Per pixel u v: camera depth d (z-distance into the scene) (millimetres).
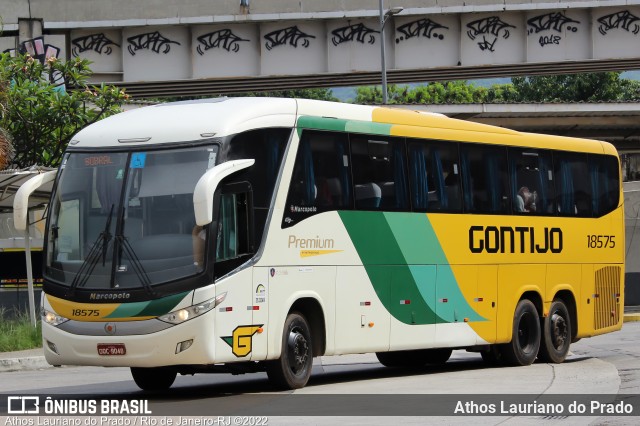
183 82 59062
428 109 79500
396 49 60031
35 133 42156
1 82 41094
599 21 61969
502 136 23984
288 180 18359
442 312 21906
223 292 17047
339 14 58125
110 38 57906
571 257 25766
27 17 56406
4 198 33594
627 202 51969
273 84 62969
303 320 18797
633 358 25938
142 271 16938
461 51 60656
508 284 23750
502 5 60219
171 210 17109
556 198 25422
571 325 25969
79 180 17750
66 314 17219
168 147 17422
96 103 43344
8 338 28750
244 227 17562
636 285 51844
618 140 95250
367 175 20219
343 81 64500
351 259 19703
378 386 19312
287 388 18438
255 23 58469
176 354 16734
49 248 17672
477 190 23078
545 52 61781
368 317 20047
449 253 22156
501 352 24172
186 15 57406
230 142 17375
